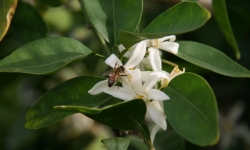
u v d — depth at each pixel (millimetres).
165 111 349
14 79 597
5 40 547
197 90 344
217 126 325
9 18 382
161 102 360
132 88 359
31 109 379
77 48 378
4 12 383
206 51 415
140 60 368
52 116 377
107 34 391
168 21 361
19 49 365
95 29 398
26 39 493
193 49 416
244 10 543
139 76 357
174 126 341
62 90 381
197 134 333
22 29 493
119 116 345
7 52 560
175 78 355
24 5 488
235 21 559
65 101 381
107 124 349
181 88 351
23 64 362
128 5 396
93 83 382
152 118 356
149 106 357
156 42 387
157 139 540
